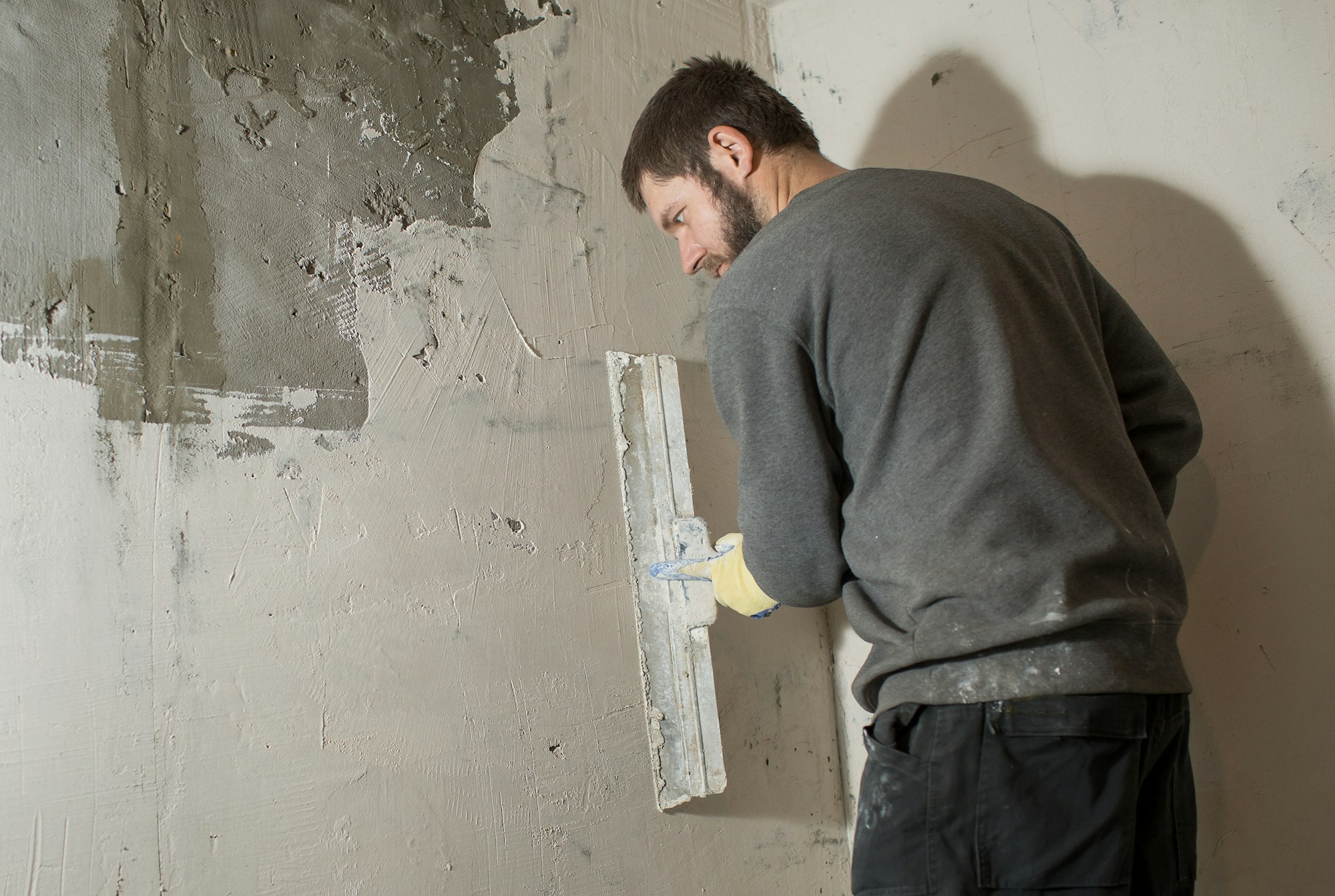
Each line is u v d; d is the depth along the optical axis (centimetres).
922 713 92
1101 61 148
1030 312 91
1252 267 134
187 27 115
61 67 104
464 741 123
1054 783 85
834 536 96
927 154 167
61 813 94
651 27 170
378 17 133
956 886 86
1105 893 84
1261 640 132
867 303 87
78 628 97
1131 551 86
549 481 139
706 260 122
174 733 102
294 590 112
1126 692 85
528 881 124
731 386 95
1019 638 83
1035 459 83
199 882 101
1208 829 135
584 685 136
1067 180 151
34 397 98
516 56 149
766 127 111
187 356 108
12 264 98
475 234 138
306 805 109
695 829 145
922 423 87
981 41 161
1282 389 131
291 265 119
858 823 96
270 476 113
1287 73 131
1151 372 111
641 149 117
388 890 113
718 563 128
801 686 169
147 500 104
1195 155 139
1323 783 127
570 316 148
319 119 125
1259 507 132
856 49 178
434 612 123
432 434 128
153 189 109
